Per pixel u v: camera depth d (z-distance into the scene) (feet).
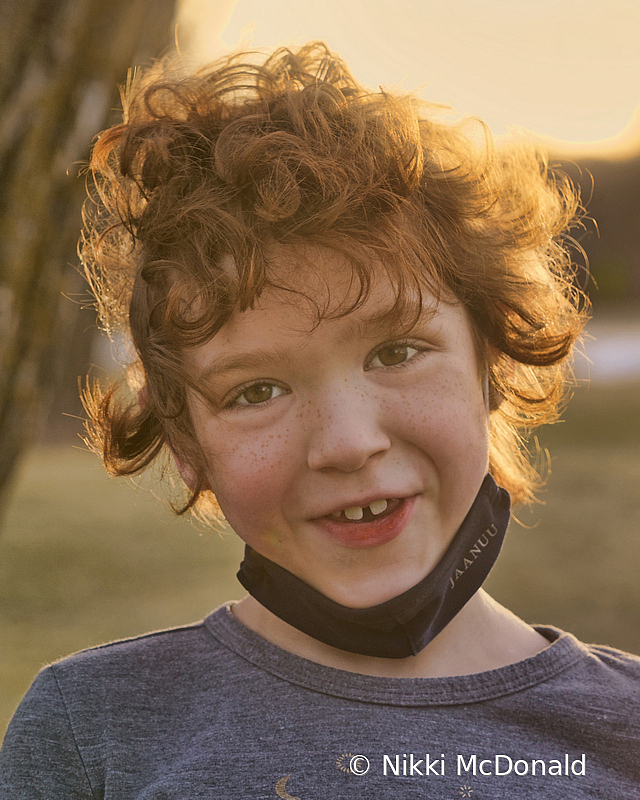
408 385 3.12
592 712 3.55
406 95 3.72
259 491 3.14
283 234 3.03
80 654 3.94
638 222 59.72
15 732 3.61
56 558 16.47
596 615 12.94
